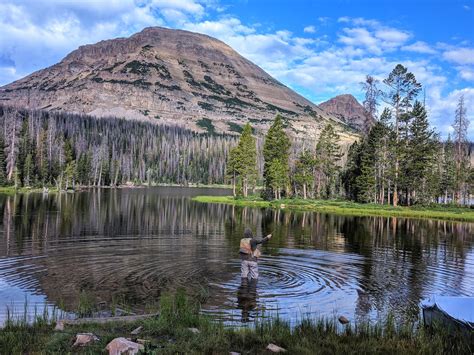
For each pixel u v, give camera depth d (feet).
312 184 294.46
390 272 65.41
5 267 61.26
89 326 34.73
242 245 56.59
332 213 190.80
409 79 252.01
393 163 256.73
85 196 264.11
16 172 286.66
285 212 188.75
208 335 32.71
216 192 411.34
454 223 163.84
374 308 46.73
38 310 42.19
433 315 36.04
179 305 41.50
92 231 102.78
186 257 72.13
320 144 299.38
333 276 61.82
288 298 49.65
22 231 98.07
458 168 288.10
